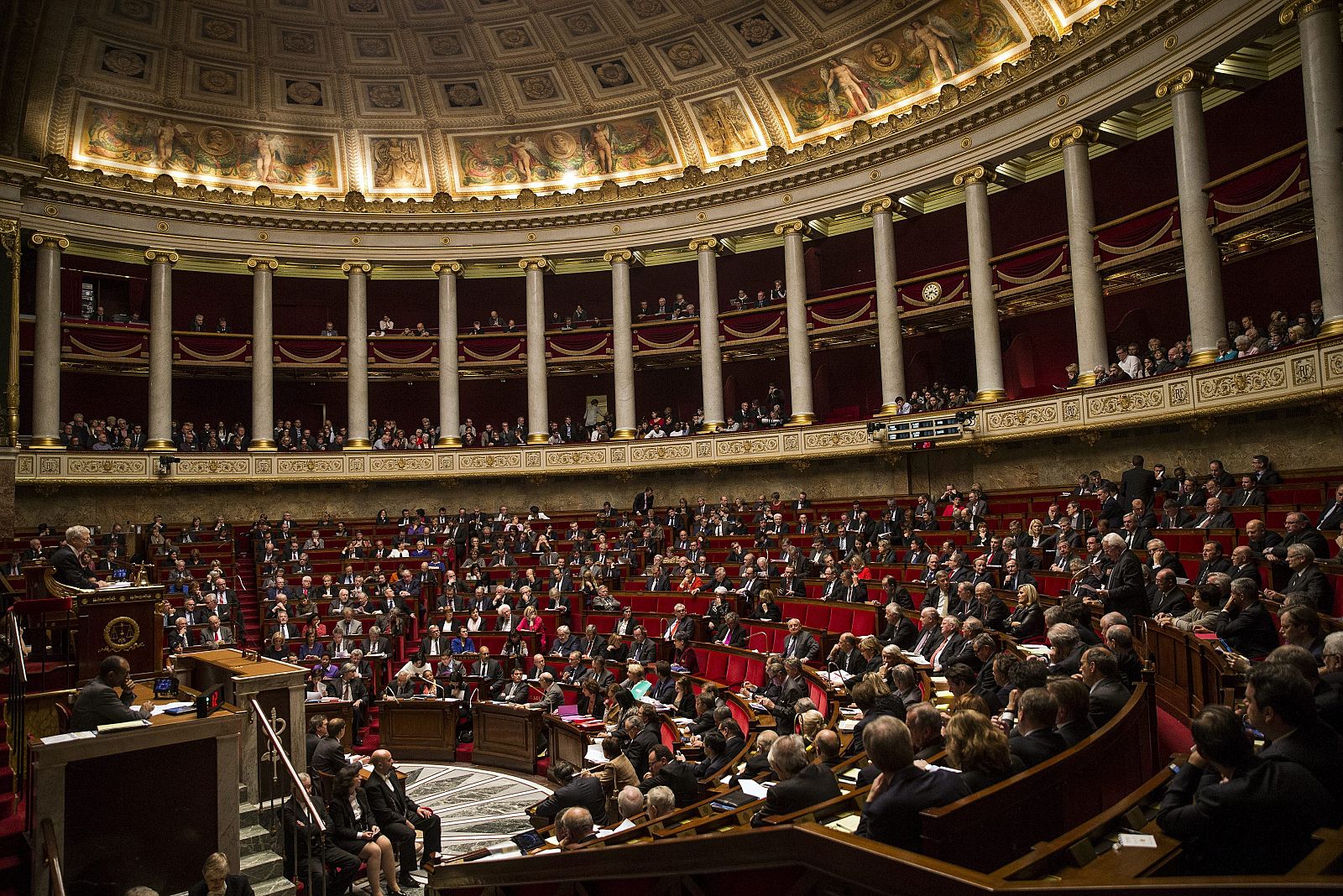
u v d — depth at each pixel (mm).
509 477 28844
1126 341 23062
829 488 25625
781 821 4816
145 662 10781
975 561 14492
